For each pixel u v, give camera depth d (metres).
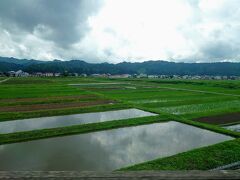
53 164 17.61
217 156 18.52
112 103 45.75
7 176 3.33
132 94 62.66
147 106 43.56
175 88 84.94
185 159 17.66
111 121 29.84
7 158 18.67
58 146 21.72
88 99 50.31
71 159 18.64
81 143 22.69
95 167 17.20
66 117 34.47
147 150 20.95
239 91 75.00
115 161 18.39
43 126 28.97
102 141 23.42
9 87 74.81
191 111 39.31
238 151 19.59
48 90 67.00
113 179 3.33
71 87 79.31
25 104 43.19
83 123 30.73
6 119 31.83
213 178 3.37
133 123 29.92
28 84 90.81
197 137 25.03
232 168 17.08
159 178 3.36
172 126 29.75
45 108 39.62
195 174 3.46
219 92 71.25
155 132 26.89
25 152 20.05
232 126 30.05
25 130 26.95
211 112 36.94
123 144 22.53
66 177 3.34
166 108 41.84
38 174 3.40
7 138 22.91
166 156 19.47
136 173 3.47
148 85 101.44
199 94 64.62
